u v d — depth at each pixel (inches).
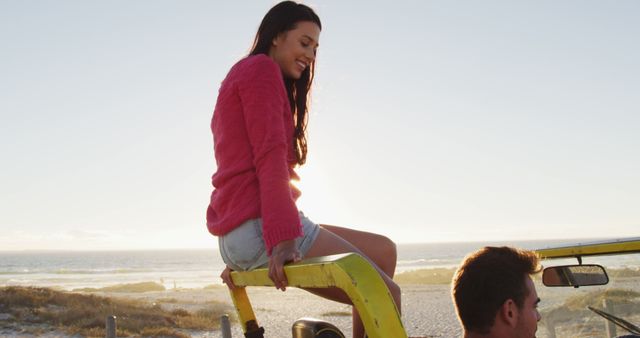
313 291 71.5
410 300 1768.0
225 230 72.5
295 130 81.4
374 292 48.4
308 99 85.1
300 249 68.4
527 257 77.5
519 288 74.8
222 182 72.7
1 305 1249.4
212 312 1385.3
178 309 1429.6
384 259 79.0
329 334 69.9
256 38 80.0
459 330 991.0
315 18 79.6
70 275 4785.9
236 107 72.0
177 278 4259.4
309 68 85.0
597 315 106.3
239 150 71.7
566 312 108.3
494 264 75.7
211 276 4549.7
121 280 4003.4
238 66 73.7
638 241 101.8
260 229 69.8
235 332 1099.3
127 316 1204.5
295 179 81.4
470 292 76.2
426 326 1064.8
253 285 75.2
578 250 108.7
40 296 1339.8
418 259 7485.2
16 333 1031.6
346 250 70.9
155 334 1047.0
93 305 1317.7
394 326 48.2
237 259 72.3
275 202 63.9
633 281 104.3
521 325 74.8
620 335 102.8
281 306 1517.0
